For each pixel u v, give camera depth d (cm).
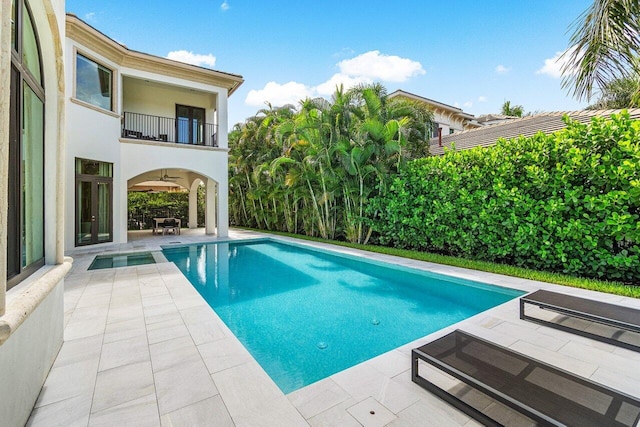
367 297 600
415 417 223
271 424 216
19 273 239
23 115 262
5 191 170
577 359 305
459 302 568
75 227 972
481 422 217
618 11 452
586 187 598
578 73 516
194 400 242
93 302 478
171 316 421
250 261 945
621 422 178
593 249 580
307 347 399
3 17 166
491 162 736
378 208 1038
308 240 1248
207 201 1522
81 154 979
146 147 1180
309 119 1103
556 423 178
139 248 1031
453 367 237
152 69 1186
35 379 236
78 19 915
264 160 1571
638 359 304
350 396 248
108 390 254
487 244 761
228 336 358
